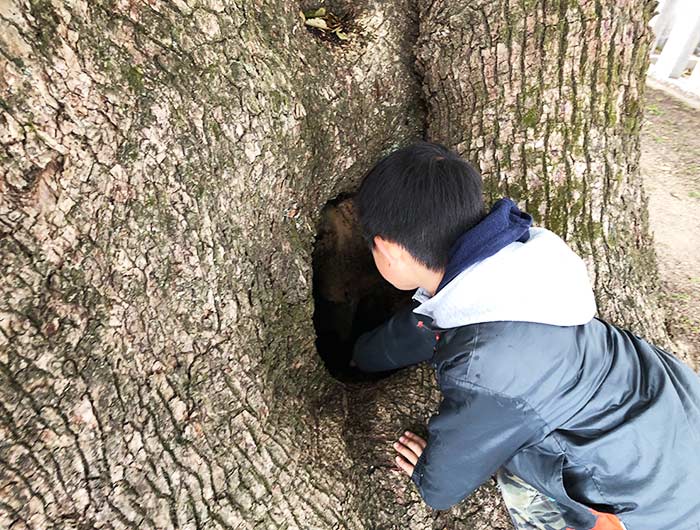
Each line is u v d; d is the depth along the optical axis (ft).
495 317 4.38
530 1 6.73
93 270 3.97
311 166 6.06
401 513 5.77
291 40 5.67
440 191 4.51
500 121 7.03
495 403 4.49
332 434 5.98
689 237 12.30
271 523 4.90
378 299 9.30
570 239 6.88
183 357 4.68
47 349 3.76
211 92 4.55
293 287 5.83
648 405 4.62
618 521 4.89
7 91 3.44
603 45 6.87
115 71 3.93
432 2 7.10
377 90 7.02
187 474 4.54
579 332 4.72
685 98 17.35
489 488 6.08
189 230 4.55
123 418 4.19
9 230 3.55
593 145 7.00
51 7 3.61
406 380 6.87
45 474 3.77
